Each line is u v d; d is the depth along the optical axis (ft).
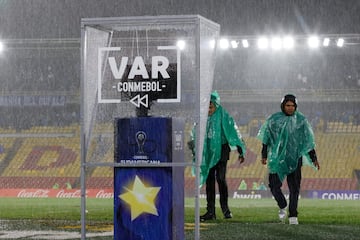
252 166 123.85
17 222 34.32
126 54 19.45
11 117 140.77
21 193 86.63
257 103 136.87
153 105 19.25
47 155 132.46
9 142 136.77
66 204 55.72
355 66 144.46
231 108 137.59
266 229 28.99
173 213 18.75
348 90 132.98
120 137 18.97
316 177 121.39
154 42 19.24
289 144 32.99
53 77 149.38
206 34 19.76
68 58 148.05
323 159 126.00
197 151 18.89
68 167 128.57
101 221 34.86
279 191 33.27
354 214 40.65
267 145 33.76
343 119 134.82
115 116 19.49
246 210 44.11
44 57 146.00
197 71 18.93
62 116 140.87
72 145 135.44
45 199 68.90
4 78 149.18
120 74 19.45
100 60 19.53
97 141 19.60
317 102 136.56
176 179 19.06
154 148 18.74
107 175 120.16
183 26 19.10
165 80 19.17
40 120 140.77
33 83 149.48
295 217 32.32
